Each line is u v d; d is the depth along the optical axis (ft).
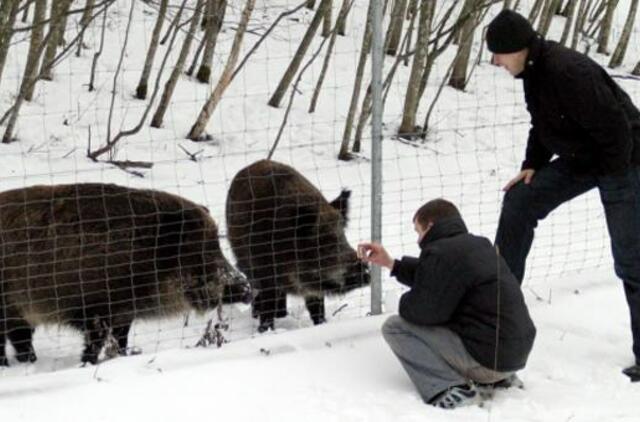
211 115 37.01
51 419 13.51
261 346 16.11
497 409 14.11
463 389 14.16
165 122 36.60
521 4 69.00
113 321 18.25
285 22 53.93
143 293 18.43
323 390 14.75
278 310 21.35
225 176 31.58
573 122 15.42
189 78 42.06
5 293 17.52
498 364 14.08
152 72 41.91
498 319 13.99
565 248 24.53
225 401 14.25
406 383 15.16
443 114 43.80
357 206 28.19
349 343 16.61
